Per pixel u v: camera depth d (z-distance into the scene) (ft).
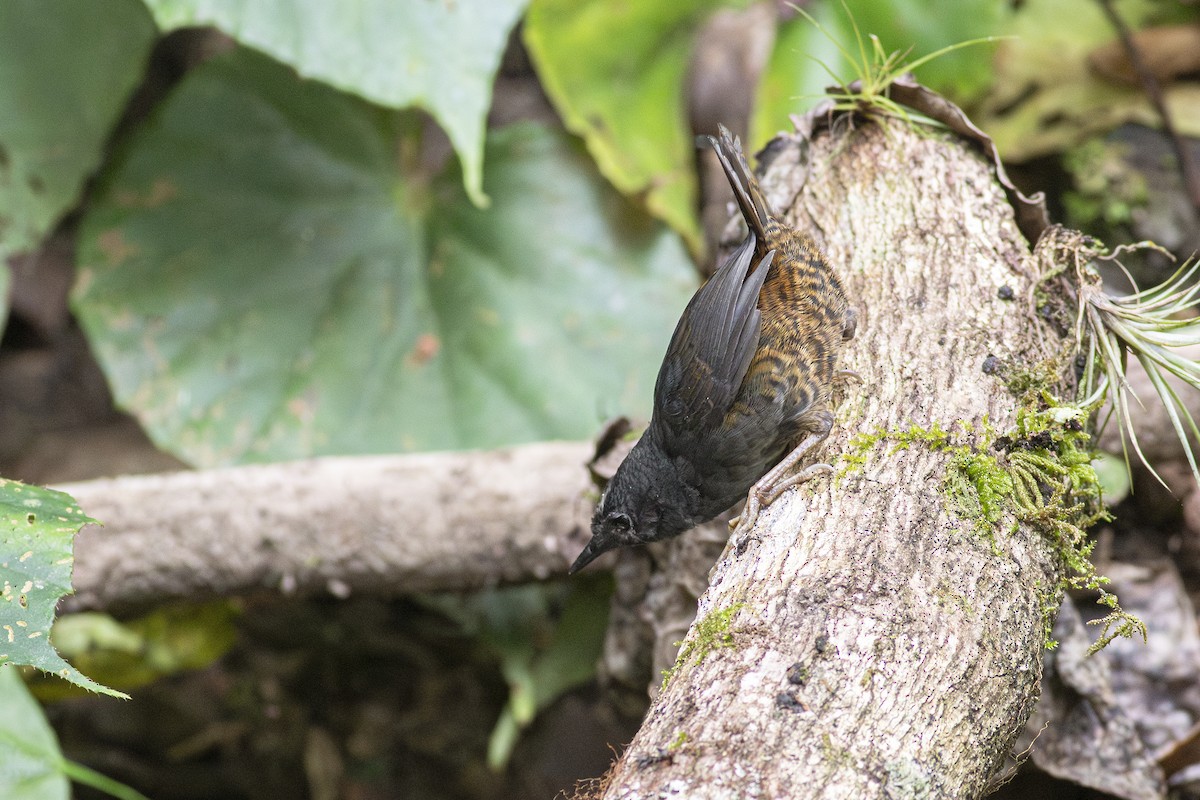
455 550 23.97
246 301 30.63
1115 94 32.19
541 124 31.89
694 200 30.50
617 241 31.07
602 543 19.51
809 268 17.79
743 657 13.50
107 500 24.20
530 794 29.91
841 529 14.99
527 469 24.12
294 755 30.73
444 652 29.78
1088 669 20.67
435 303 30.78
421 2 25.72
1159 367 18.38
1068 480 15.83
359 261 31.07
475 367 30.22
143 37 32.19
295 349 30.35
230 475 24.56
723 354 17.56
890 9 30.42
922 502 15.21
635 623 22.09
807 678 13.06
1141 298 17.75
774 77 29.94
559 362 30.14
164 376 30.01
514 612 27.04
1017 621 14.47
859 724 12.75
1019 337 17.34
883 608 13.83
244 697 30.42
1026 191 32.89
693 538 20.51
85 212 34.40
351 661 30.14
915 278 18.39
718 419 17.83
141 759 31.19
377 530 24.02
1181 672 22.56
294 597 24.93
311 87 31.30
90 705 30.83
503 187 31.40
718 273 18.06
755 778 12.08
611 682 23.20
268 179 31.32
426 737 30.22
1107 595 15.58
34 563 15.16
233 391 29.99
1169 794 21.18
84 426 36.24
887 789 12.30
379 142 31.40
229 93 31.45
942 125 20.77
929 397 16.62
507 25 25.85
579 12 30.17
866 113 20.95
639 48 30.45
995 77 32.17
